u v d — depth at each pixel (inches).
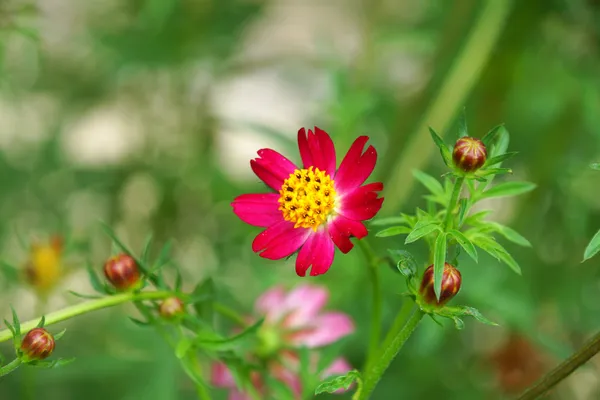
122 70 34.8
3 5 29.6
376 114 35.4
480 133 33.0
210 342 23.4
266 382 24.5
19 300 32.6
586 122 31.4
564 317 31.9
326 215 22.6
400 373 31.5
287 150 30.0
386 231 22.0
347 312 29.5
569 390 32.7
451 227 21.8
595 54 31.8
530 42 31.8
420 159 30.6
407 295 21.8
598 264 31.9
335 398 30.1
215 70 36.3
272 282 29.5
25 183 36.6
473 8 31.3
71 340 31.6
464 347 33.1
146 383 28.3
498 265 28.8
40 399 30.6
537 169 32.0
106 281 23.7
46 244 27.2
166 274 36.2
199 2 34.7
